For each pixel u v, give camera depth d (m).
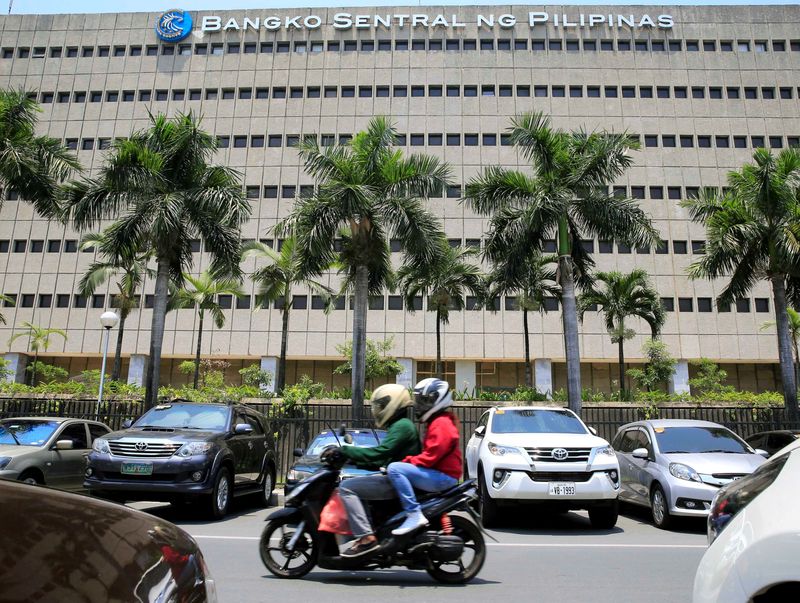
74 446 11.36
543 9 48.44
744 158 45.56
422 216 18.28
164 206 16.97
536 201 18.20
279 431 17.31
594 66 47.31
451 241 44.19
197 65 48.53
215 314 32.03
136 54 49.38
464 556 6.94
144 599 1.72
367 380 37.91
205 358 42.91
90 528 1.92
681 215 44.47
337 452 5.56
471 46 48.09
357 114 46.88
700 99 46.62
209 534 8.27
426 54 47.88
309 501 5.64
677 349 42.28
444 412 5.72
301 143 19.31
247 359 44.62
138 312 43.41
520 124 19.75
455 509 5.51
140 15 49.84
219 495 9.71
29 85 48.66
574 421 10.05
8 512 1.80
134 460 9.05
